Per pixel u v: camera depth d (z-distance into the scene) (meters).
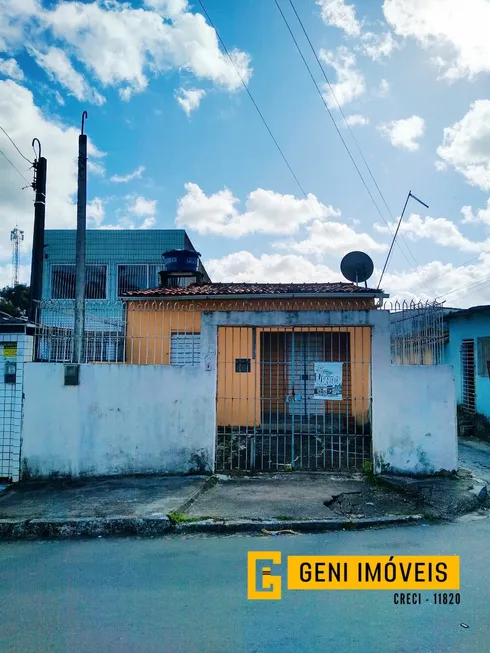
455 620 3.40
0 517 5.73
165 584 4.05
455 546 4.87
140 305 9.99
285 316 7.65
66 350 8.19
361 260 10.55
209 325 7.68
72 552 4.89
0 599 3.80
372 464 7.51
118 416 7.57
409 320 8.22
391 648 3.05
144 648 3.07
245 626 3.34
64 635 3.24
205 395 7.60
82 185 8.38
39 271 10.02
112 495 6.51
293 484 7.02
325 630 3.28
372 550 4.76
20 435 7.54
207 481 7.12
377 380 7.54
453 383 7.48
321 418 10.67
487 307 11.42
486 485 7.00
